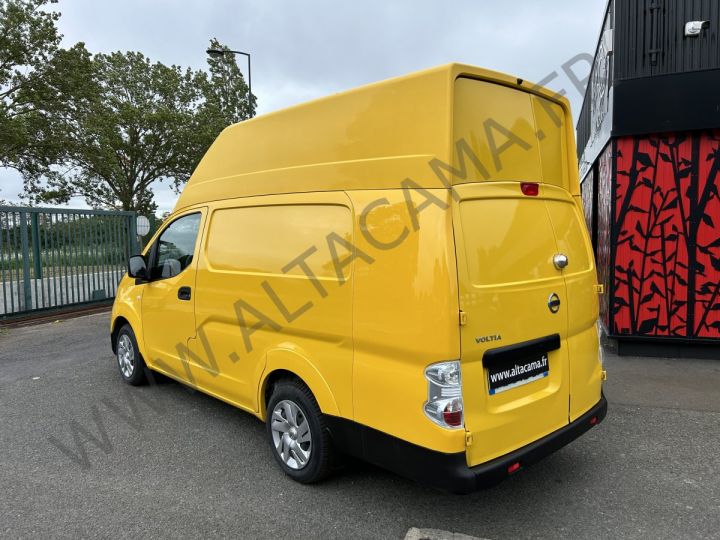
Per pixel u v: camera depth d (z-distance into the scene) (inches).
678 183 251.8
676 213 253.3
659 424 174.7
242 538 113.9
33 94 914.7
